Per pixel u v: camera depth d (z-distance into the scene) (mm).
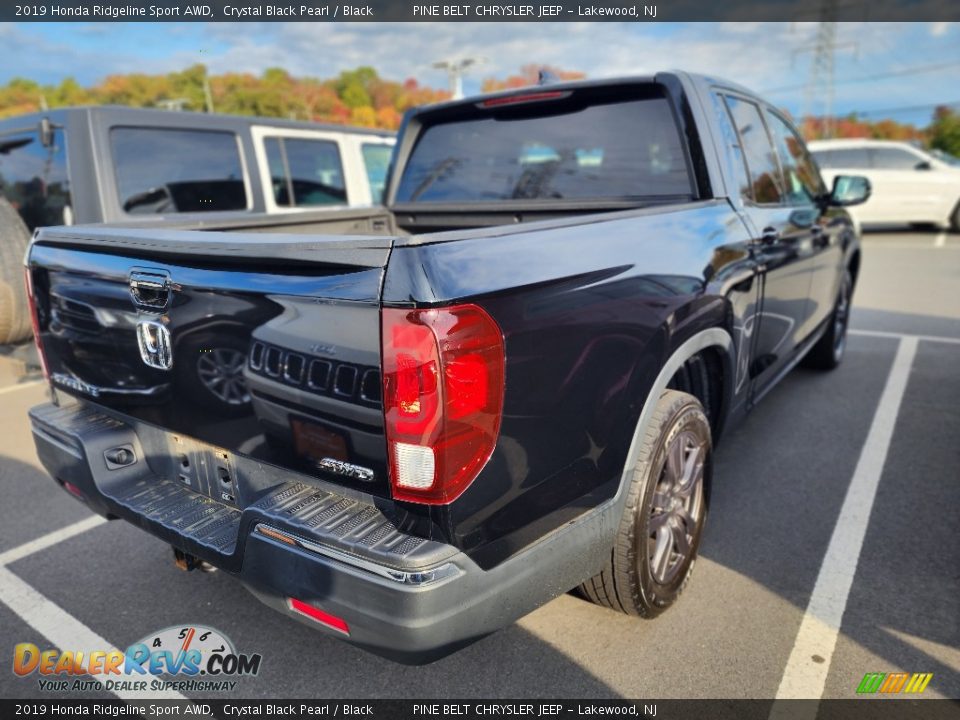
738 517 3248
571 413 1893
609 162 3207
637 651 2369
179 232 2176
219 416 2012
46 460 2549
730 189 3033
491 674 2297
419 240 1585
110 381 2342
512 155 3496
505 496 1729
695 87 3020
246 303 1815
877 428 4266
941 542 2986
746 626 2479
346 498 1775
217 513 2127
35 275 2549
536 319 1764
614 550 2244
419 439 1560
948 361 5645
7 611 2715
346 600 1660
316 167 6566
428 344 1522
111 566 3018
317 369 1701
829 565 2840
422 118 3746
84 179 4750
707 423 2607
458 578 1646
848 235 4898
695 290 2453
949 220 14125
